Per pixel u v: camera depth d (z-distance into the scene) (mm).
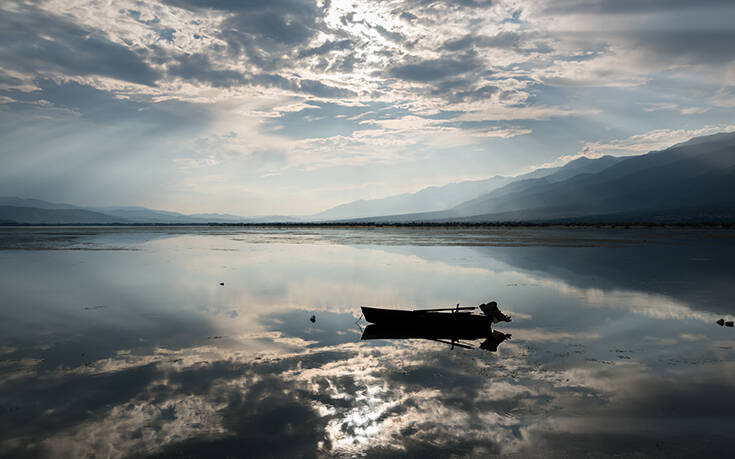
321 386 11656
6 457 8188
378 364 13586
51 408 10320
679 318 19844
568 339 16547
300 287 29422
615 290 27312
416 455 8211
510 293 26672
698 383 11859
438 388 11523
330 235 123562
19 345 15750
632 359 14008
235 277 34312
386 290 28062
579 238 91188
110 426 9398
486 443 8656
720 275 33312
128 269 39625
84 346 15602
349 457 8141
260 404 10484
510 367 13266
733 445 8531
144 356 14398
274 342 16188
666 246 64812
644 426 9367
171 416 9859
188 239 101750
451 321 17297
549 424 9469
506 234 118250
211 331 17859
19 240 94562
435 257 50562
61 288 28953
